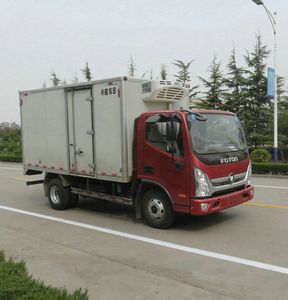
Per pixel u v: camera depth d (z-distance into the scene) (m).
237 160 7.77
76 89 8.95
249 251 6.20
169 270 5.48
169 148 7.29
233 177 7.62
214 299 4.51
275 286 4.86
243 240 6.81
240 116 26.42
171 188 7.35
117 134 8.04
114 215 9.16
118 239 7.12
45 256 6.22
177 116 7.19
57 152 9.69
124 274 5.37
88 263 5.86
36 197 12.06
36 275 5.38
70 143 9.26
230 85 27.14
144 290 4.81
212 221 8.23
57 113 9.56
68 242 7.01
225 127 7.85
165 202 7.57
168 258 5.99
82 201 11.00
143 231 7.62
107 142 8.30
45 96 9.89
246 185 8.09
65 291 4.08
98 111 8.44
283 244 6.53
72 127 9.16
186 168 7.08
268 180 15.45
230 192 7.65
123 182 8.07
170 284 4.98
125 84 7.88
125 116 7.89
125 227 7.98
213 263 5.71
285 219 8.27
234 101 26.58
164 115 7.34
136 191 8.13
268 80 19.59
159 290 4.80
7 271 4.61
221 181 7.35
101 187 9.07
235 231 7.41
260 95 26.80
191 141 7.06
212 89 27.33
